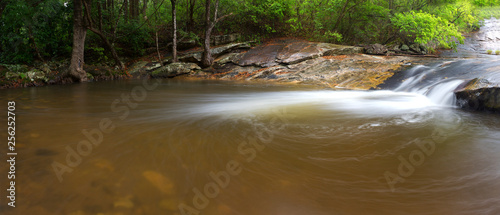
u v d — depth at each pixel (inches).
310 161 97.0
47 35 483.8
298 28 597.6
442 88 235.1
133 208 66.7
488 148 114.7
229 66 497.7
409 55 467.2
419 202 73.0
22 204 65.9
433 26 486.0
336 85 336.5
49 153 96.6
